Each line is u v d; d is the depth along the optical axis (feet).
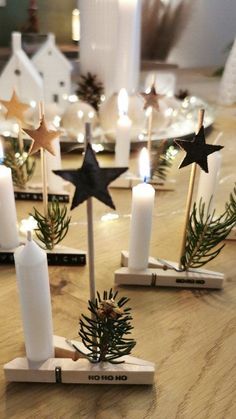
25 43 2.21
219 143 1.83
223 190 1.40
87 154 0.57
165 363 0.72
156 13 3.10
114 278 0.92
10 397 0.66
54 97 1.94
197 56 3.41
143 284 0.92
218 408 0.65
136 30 1.84
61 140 1.62
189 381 0.69
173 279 0.91
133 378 0.67
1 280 0.93
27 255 0.60
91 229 0.61
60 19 2.92
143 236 0.88
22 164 1.26
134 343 0.67
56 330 0.78
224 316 0.84
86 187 0.58
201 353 0.75
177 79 2.89
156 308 0.86
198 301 0.89
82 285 0.92
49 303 0.65
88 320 0.65
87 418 0.63
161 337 0.78
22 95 1.80
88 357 0.67
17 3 2.74
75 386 0.68
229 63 2.38
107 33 1.97
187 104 2.12
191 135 1.73
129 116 1.63
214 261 1.04
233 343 0.77
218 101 2.47
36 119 1.64
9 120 1.72
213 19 3.28
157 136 1.71
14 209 0.96
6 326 0.80
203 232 0.88
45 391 0.67
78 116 1.65
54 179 1.26
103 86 2.10
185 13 3.16
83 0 1.95
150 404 0.65
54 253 0.97
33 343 0.66
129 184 1.40
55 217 0.95
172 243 1.09
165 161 1.38
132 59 1.85
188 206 0.86
